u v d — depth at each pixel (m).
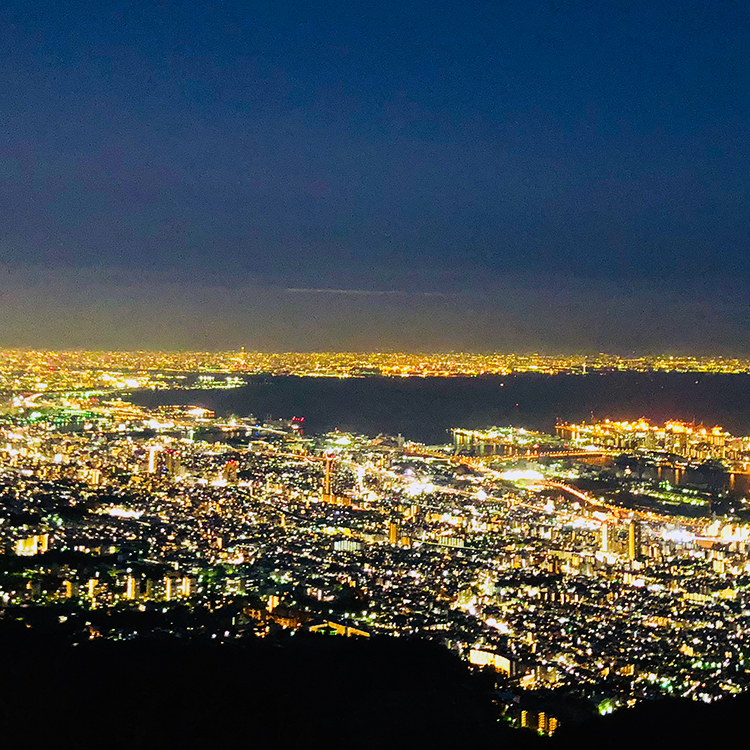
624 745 45.50
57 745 38.72
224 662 50.72
